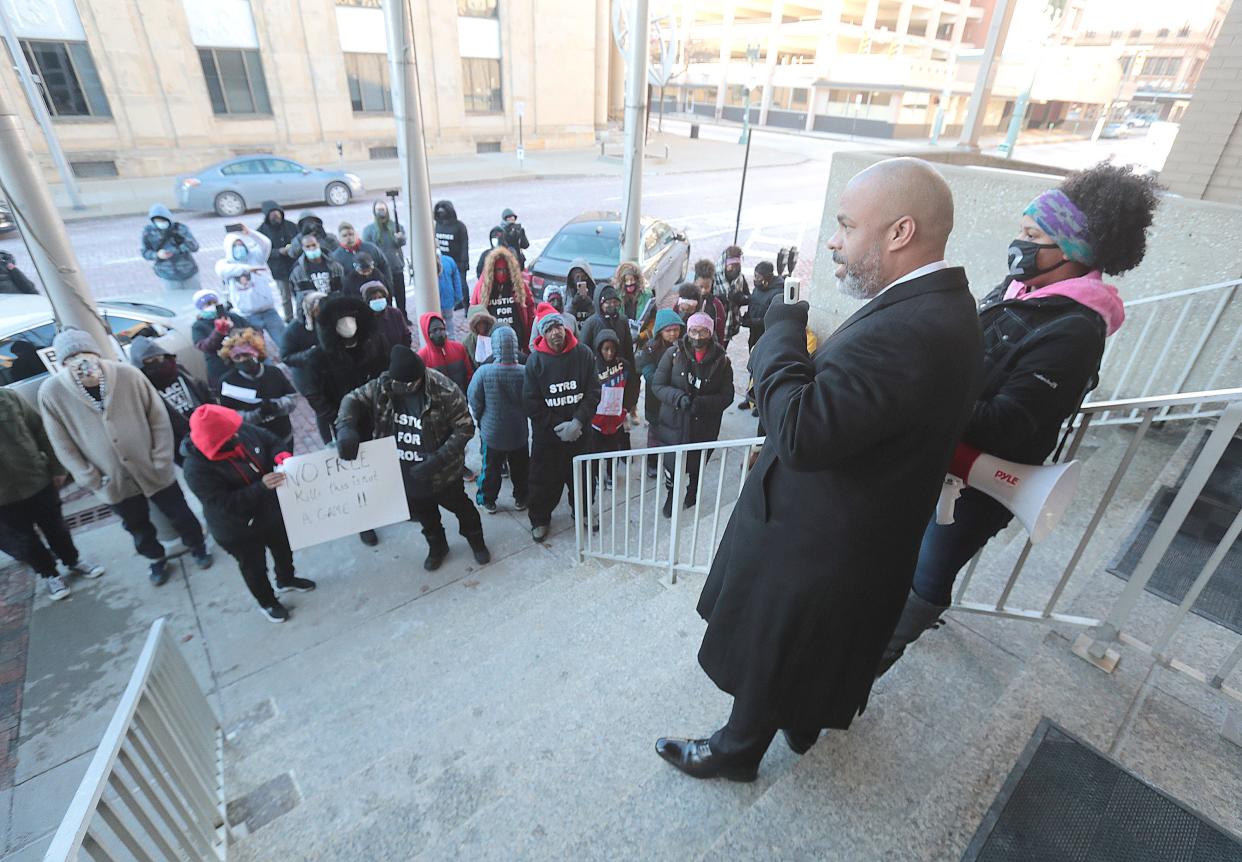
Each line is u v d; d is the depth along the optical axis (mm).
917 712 2174
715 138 35781
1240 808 1690
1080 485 3512
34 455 3957
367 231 8906
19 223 4066
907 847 1655
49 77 16281
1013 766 1791
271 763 2758
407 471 3971
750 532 1579
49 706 3537
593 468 5703
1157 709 1954
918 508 1390
